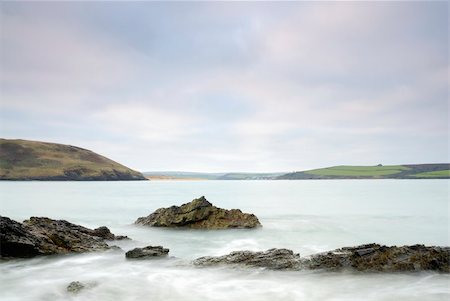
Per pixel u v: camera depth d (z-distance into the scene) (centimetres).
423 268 1616
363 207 5834
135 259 1938
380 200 7425
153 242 2759
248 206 6153
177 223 3438
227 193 10981
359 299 1358
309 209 5550
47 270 1750
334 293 1423
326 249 2512
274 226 3569
